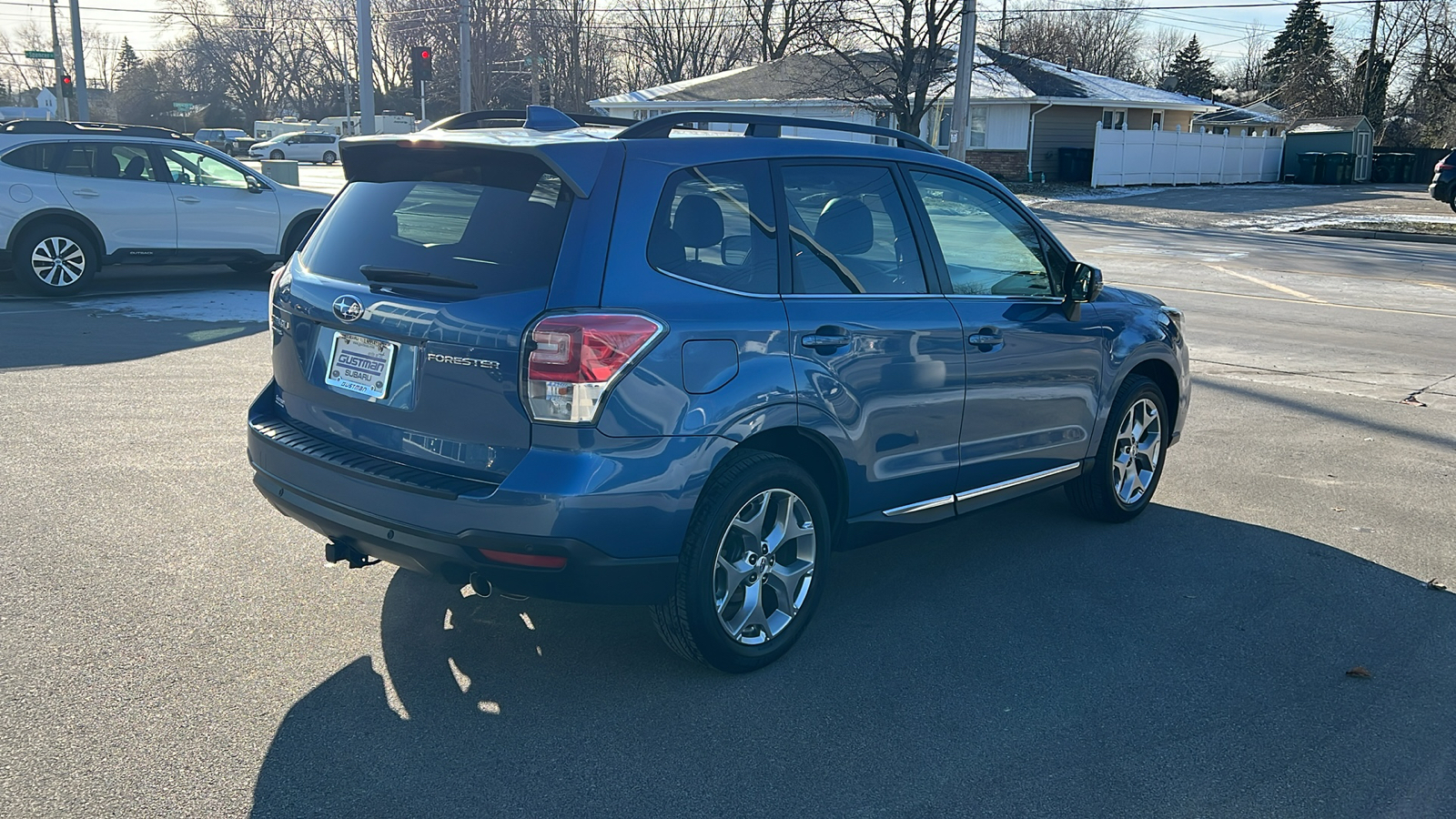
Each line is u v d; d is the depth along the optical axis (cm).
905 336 421
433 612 434
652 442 342
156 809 300
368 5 2411
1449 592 490
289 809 303
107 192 1176
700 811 311
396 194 393
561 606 446
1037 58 4625
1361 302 1444
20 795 303
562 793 317
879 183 438
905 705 374
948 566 509
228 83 10100
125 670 377
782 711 368
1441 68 5381
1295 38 8306
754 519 381
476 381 341
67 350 891
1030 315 485
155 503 541
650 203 356
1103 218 2845
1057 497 627
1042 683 393
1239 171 4403
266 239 1285
